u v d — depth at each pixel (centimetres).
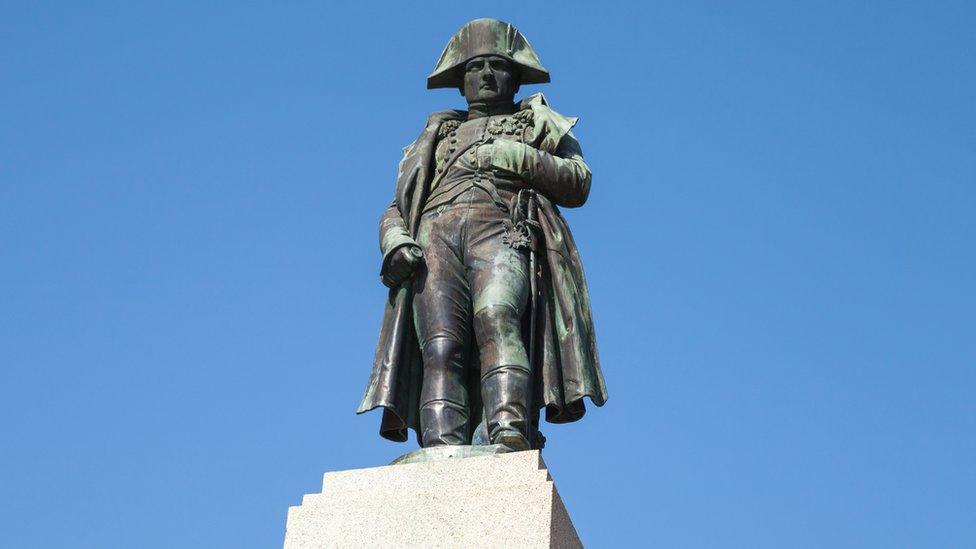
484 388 941
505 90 1049
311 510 885
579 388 949
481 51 1053
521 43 1068
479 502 859
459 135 1038
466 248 984
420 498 871
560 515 864
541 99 1044
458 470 879
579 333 968
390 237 999
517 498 855
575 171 1012
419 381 988
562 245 992
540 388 960
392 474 890
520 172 998
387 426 978
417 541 858
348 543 868
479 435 953
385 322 993
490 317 952
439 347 962
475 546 846
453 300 976
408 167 1029
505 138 1023
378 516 873
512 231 985
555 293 977
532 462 872
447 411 948
